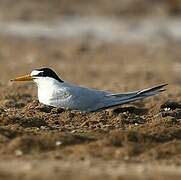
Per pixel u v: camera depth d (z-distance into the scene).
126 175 9.68
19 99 16.23
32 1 45.75
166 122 12.85
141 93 13.53
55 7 45.00
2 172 9.75
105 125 12.76
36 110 13.90
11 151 10.86
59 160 10.43
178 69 27.33
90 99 13.29
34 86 19.56
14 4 45.06
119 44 35.78
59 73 25.23
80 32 39.41
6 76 23.39
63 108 13.49
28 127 12.55
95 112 13.52
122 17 44.03
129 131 11.62
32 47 34.19
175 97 17.45
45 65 27.72
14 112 13.97
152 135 11.69
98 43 35.91
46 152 10.87
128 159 10.59
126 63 29.19
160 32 39.41
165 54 32.62
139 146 11.13
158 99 16.64
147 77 24.23
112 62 29.52
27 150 10.90
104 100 13.39
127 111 14.26
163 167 10.20
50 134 11.68
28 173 9.71
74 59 30.33
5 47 33.94
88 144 11.15
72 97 13.20
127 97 13.46
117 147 11.07
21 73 24.45
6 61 28.92
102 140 11.25
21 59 29.80
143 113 14.41
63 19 42.81
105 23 42.09
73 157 10.61
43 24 41.12
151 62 29.67
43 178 9.48
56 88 13.24
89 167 10.06
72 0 47.62
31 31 39.34
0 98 16.30
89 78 23.80
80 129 12.45
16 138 11.20
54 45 35.12
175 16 44.09
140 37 38.03
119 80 23.14
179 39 37.69
